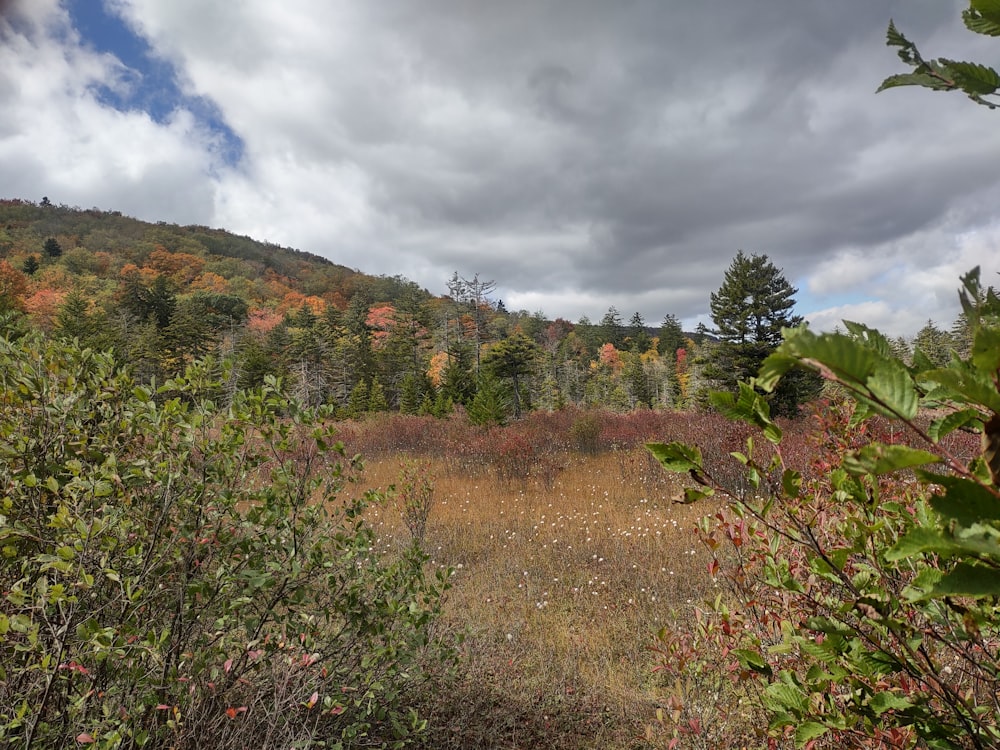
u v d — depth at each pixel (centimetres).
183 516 234
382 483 1020
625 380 5447
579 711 355
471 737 322
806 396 1609
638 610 492
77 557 204
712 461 921
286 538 260
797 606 142
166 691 217
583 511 872
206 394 253
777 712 118
